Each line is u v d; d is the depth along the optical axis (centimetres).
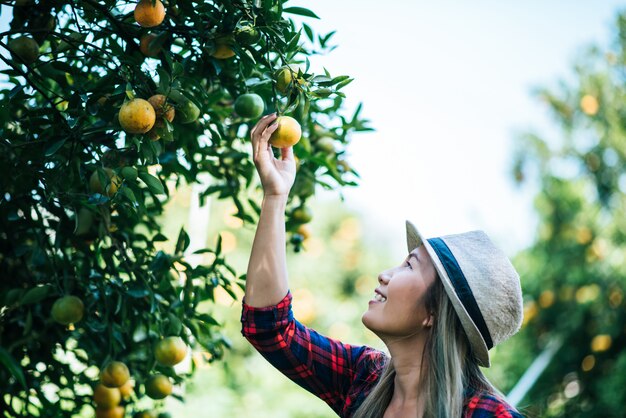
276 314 177
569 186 583
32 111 176
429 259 170
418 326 169
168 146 205
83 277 203
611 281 561
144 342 214
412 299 168
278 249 177
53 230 209
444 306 166
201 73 185
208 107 202
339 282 755
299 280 729
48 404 218
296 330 183
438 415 157
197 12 173
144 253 204
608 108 579
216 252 202
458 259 166
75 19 178
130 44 182
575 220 580
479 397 159
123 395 215
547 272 582
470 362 169
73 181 187
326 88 172
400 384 171
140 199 181
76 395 220
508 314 165
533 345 591
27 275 212
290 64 172
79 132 174
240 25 171
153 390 200
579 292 572
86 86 176
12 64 175
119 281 198
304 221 229
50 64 179
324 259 751
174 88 171
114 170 178
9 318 210
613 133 576
